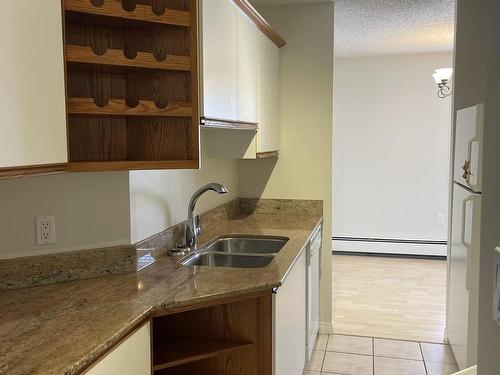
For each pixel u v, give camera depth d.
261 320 2.02
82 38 1.96
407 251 5.97
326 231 3.72
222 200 3.55
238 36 2.57
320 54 3.64
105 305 1.72
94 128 2.00
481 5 3.10
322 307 3.73
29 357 1.30
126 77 2.05
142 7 1.85
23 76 1.47
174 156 2.01
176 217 2.72
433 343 3.52
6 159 1.43
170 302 1.75
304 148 3.72
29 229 1.97
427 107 5.79
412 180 5.92
